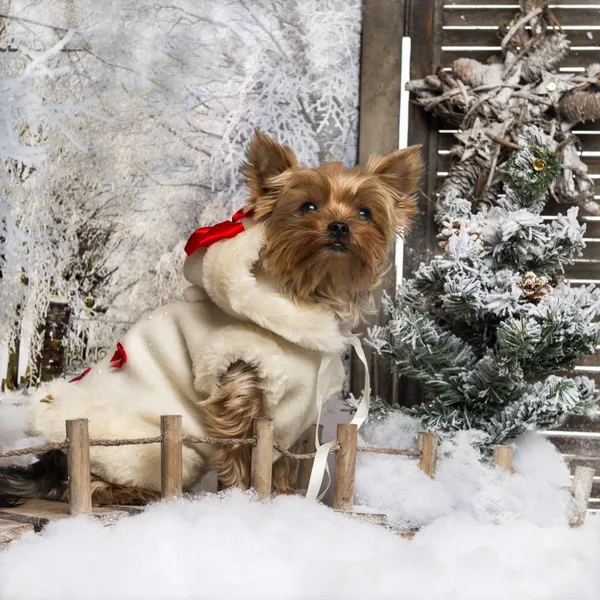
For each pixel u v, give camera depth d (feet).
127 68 10.14
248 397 6.68
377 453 7.66
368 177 7.25
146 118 10.12
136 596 4.89
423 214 10.05
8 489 7.13
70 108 10.09
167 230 10.07
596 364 9.95
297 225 6.91
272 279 7.18
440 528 6.60
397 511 7.16
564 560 6.07
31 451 5.64
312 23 10.22
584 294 8.13
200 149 10.13
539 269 8.41
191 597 4.96
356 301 7.50
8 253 9.96
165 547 5.33
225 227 6.88
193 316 7.12
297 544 5.68
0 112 10.05
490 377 7.98
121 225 10.06
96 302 10.00
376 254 7.23
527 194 8.52
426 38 10.15
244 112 10.17
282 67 10.21
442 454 7.66
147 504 6.49
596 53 10.07
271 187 7.26
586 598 5.51
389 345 8.54
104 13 10.16
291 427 7.01
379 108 10.07
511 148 9.58
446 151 10.12
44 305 9.97
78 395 6.93
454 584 5.43
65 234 10.03
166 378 7.08
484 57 10.14
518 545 6.39
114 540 5.35
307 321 6.71
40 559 5.02
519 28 9.73
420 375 8.35
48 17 10.16
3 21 10.14
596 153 10.03
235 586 5.06
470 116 9.64
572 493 7.58
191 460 7.04
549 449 8.36
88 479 5.86
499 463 7.60
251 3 10.23
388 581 5.31
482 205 9.58
